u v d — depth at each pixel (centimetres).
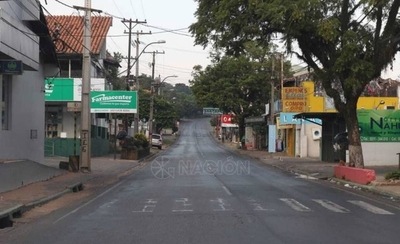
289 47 2330
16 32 1767
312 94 4500
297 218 1237
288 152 5188
